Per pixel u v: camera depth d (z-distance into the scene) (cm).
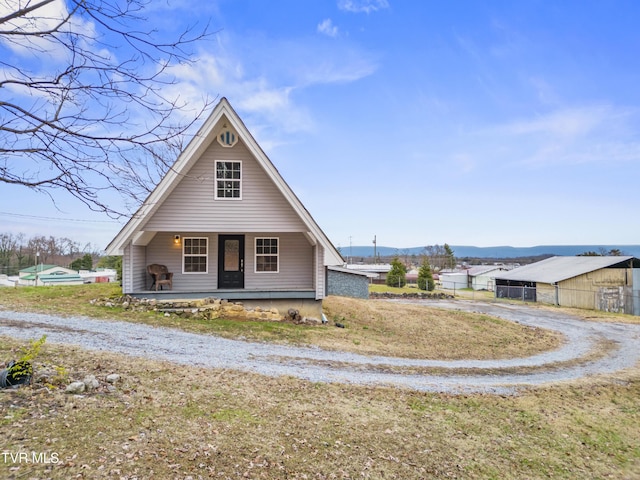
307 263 1535
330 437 506
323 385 717
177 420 488
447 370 977
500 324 1836
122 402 516
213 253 1484
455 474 458
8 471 322
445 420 619
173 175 1180
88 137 320
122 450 390
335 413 589
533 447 566
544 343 1549
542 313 2494
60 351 729
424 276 4684
